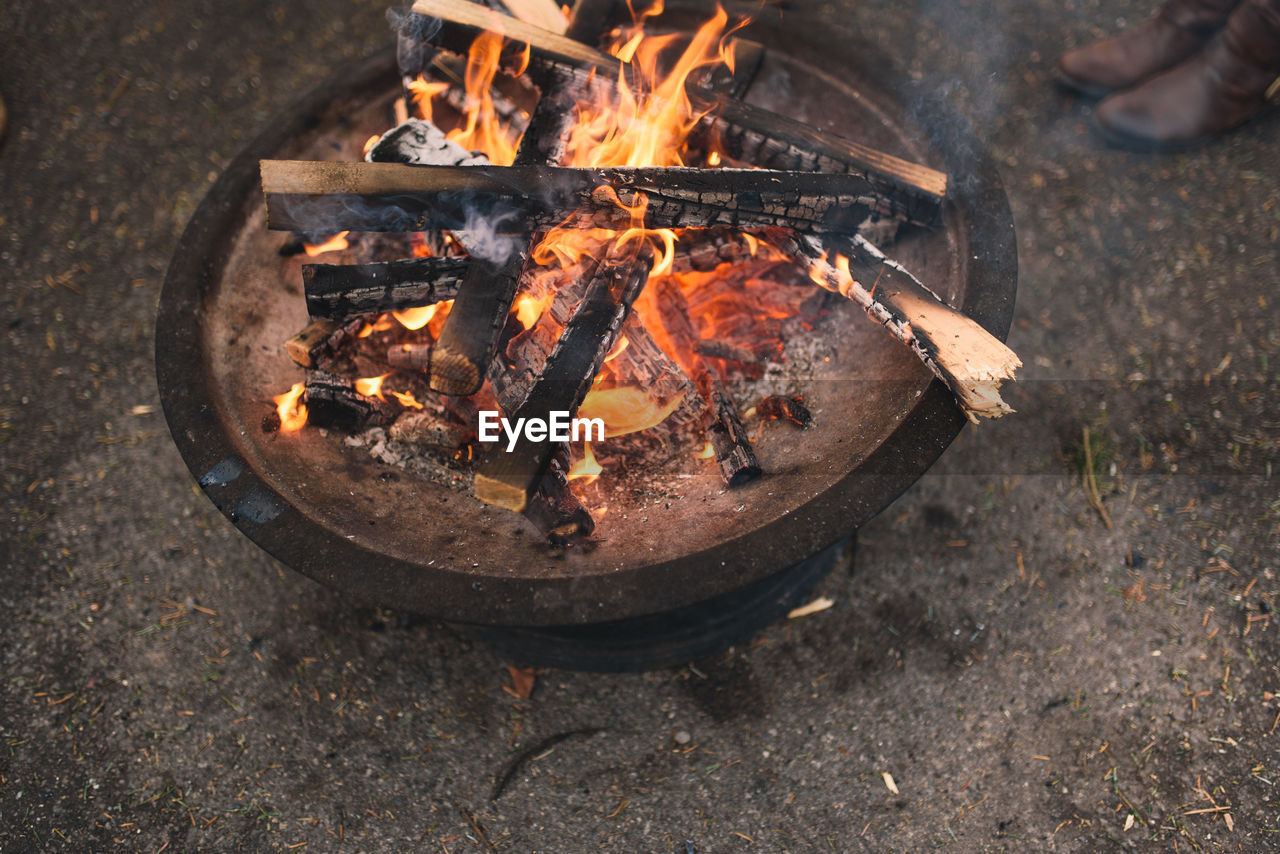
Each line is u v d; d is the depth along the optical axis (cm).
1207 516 222
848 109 206
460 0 194
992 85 301
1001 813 189
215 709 206
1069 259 265
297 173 151
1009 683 204
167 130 300
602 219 167
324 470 169
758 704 206
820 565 217
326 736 203
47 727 204
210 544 228
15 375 254
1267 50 249
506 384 172
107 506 234
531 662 209
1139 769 191
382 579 143
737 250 188
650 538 160
